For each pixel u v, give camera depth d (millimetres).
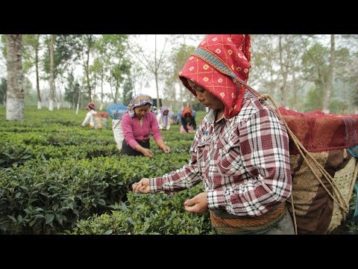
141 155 5605
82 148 7125
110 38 29422
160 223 2738
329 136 2018
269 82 33219
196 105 41562
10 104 14891
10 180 3762
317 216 2051
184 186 2510
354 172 2172
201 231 2678
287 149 1831
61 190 3783
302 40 27016
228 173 1919
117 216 2893
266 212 1880
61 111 34188
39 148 6652
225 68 1860
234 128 1871
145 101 5039
